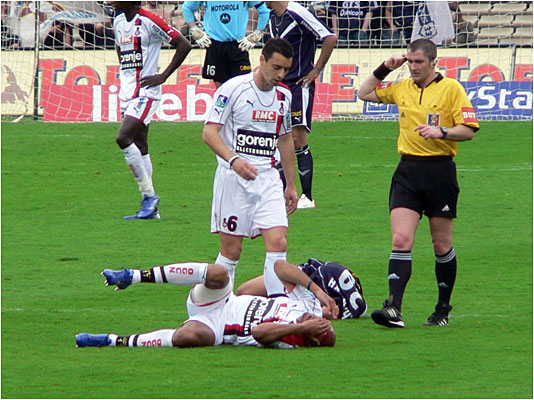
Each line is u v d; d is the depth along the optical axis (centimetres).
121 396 1711
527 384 1800
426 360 1983
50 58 7119
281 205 2288
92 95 7050
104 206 4078
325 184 4603
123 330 2258
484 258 3133
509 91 6894
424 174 2334
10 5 7075
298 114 3900
